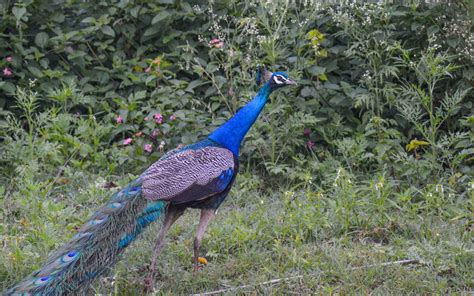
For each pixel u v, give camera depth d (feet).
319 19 33.76
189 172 22.39
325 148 32.35
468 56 31.48
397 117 32.45
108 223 21.25
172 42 34.53
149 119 31.73
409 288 22.95
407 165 30.17
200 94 34.01
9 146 30.45
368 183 28.96
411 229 26.35
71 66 34.55
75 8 35.60
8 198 28.73
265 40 31.35
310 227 26.05
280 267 24.02
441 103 30.42
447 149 30.48
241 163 31.60
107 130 31.73
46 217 26.09
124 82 33.63
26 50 33.22
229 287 23.18
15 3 33.47
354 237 26.30
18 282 21.94
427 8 33.22
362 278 23.34
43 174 30.30
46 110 32.76
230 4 34.91
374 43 32.73
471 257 24.13
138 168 31.07
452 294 22.39
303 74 33.24
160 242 22.45
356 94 31.99
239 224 26.30
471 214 26.61
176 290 22.88
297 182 30.78
